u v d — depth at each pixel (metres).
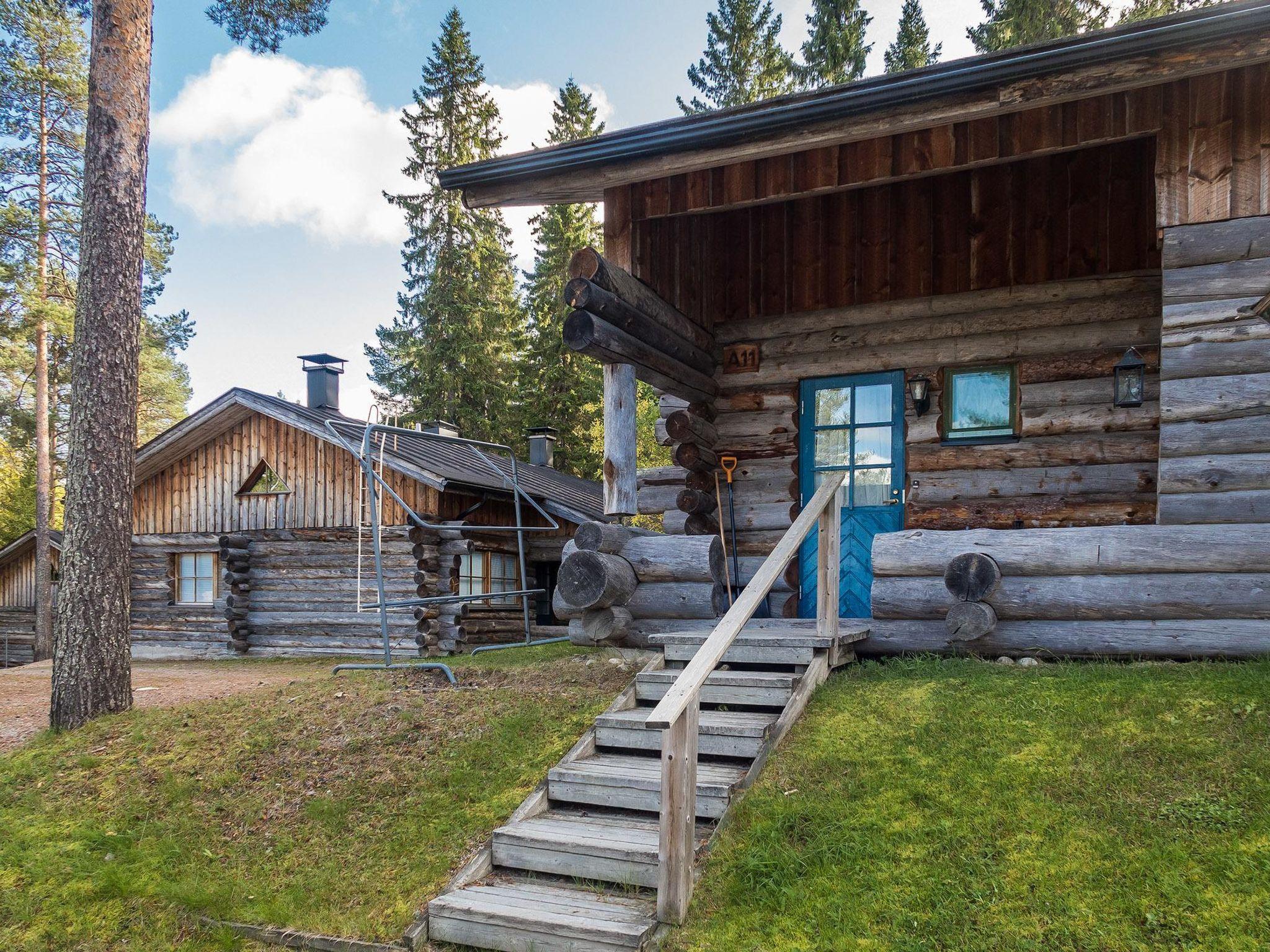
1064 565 5.95
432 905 4.30
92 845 5.30
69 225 21.48
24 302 20.53
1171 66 5.31
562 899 4.31
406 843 4.97
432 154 29.98
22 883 5.05
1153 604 5.72
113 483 7.69
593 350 6.54
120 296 7.86
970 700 5.30
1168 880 3.59
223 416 15.88
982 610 6.02
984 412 8.23
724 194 6.94
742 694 5.64
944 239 8.42
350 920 4.40
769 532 8.89
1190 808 3.98
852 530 8.59
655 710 3.97
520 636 16.17
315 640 15.19
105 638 7.51
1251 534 5.54
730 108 6.17
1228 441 5.65
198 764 6.13
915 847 4.07
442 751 5.82
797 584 8.75
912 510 8.24
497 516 16.08
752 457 9.02
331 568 15.18
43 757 6.63
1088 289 7.79
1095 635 5.89
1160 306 7.54
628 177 6.82
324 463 15.36
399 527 14.25
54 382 28.73
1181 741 4.48
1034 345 7.94
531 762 5.57
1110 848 3.83
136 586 16.89
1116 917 3.47
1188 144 5.82
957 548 6.29
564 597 6.96
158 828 5.42
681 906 3.93
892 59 27.69
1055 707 5.05
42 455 21.77
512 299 31.41
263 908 4.55
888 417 8.53
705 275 8.99
